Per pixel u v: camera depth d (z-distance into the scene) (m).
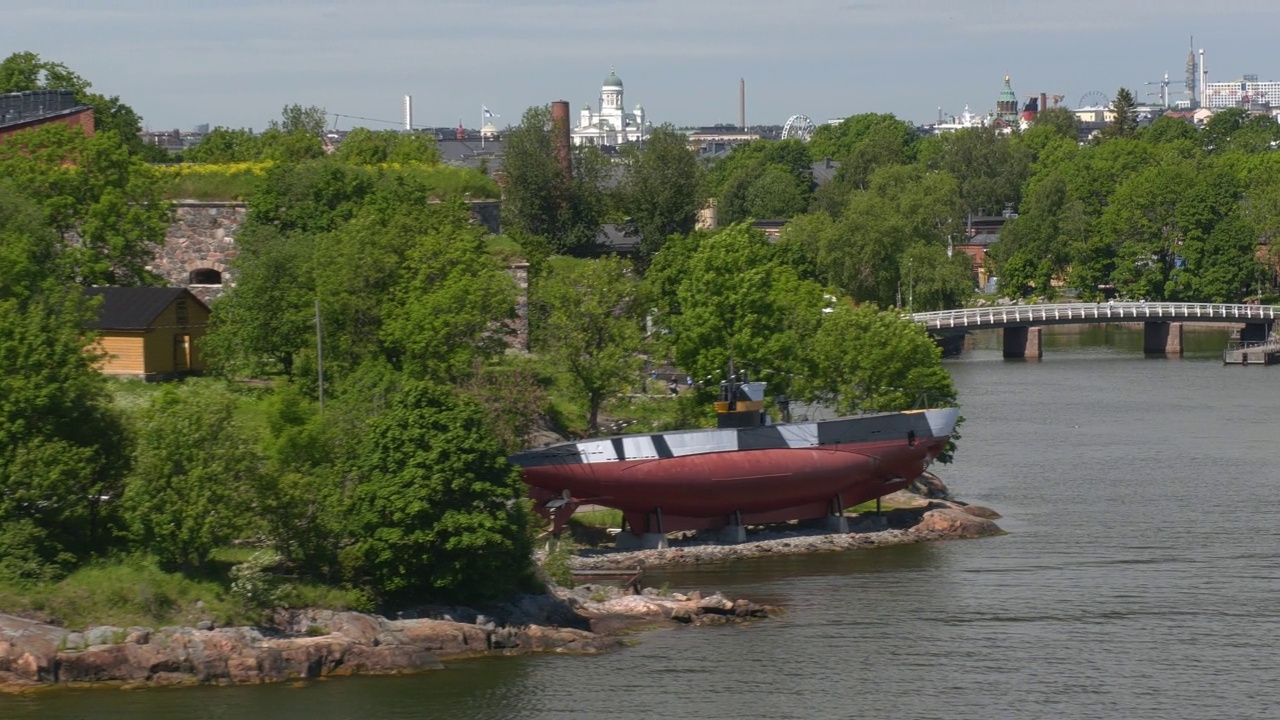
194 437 66.12
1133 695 63.62
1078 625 72.81
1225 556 85.81
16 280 86.06
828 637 71.00
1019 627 72.56
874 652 68.88
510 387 91.62
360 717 60.03
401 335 90.94
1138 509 98.62
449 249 97.88
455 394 87.62
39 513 65.62
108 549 66.81
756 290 103.00
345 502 67.88
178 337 99.19
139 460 66.38
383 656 64.81
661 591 76.81
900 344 105.81
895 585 80.06
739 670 66.31
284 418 73.12
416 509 66.12
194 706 60.12
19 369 67.19
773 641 70.38
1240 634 71.38
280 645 63.78
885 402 104.44
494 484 69.06
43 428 66.38
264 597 65.06
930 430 94.94
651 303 106.31
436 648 66.50
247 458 66.94
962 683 64.94
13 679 61.03
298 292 94.81
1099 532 92.06
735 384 91.75
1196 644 70.00
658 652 68.56
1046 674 66.06
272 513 66.81
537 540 80.38
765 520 91.69
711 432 88.69
